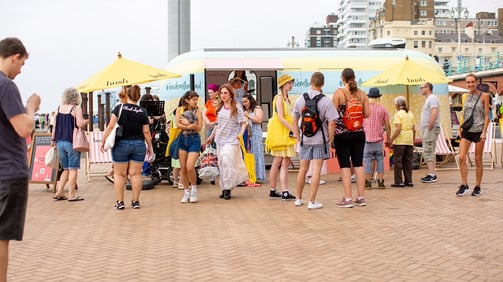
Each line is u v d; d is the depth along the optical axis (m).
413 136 11.23
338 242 6.55
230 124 10.01
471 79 9.44
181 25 21.16
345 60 15.33
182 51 21.20
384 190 10.84
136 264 5.80
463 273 5.22
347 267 5.50
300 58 15.17
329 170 13.95
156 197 10.67
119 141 9.17
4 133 4.35
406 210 8.54
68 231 7.61
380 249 6.18
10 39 4.48
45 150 12.12
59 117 10.41
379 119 10.88
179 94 14.66
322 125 8.62
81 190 12.11
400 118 11.07
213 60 14.72
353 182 12.31
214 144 11.09
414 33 129.25
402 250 6.12
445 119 15.72
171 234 7.22
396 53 15.73
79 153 10.52
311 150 8.75
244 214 8.53
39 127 32.22
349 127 8.70
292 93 14.95
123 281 5.22
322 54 15.34
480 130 9.55
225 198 10.12
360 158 8.94
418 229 7.16
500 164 15.84
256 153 12.02
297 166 15.81
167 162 12.43
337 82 15.14
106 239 7.04
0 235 4.38
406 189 10.91
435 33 135.75
